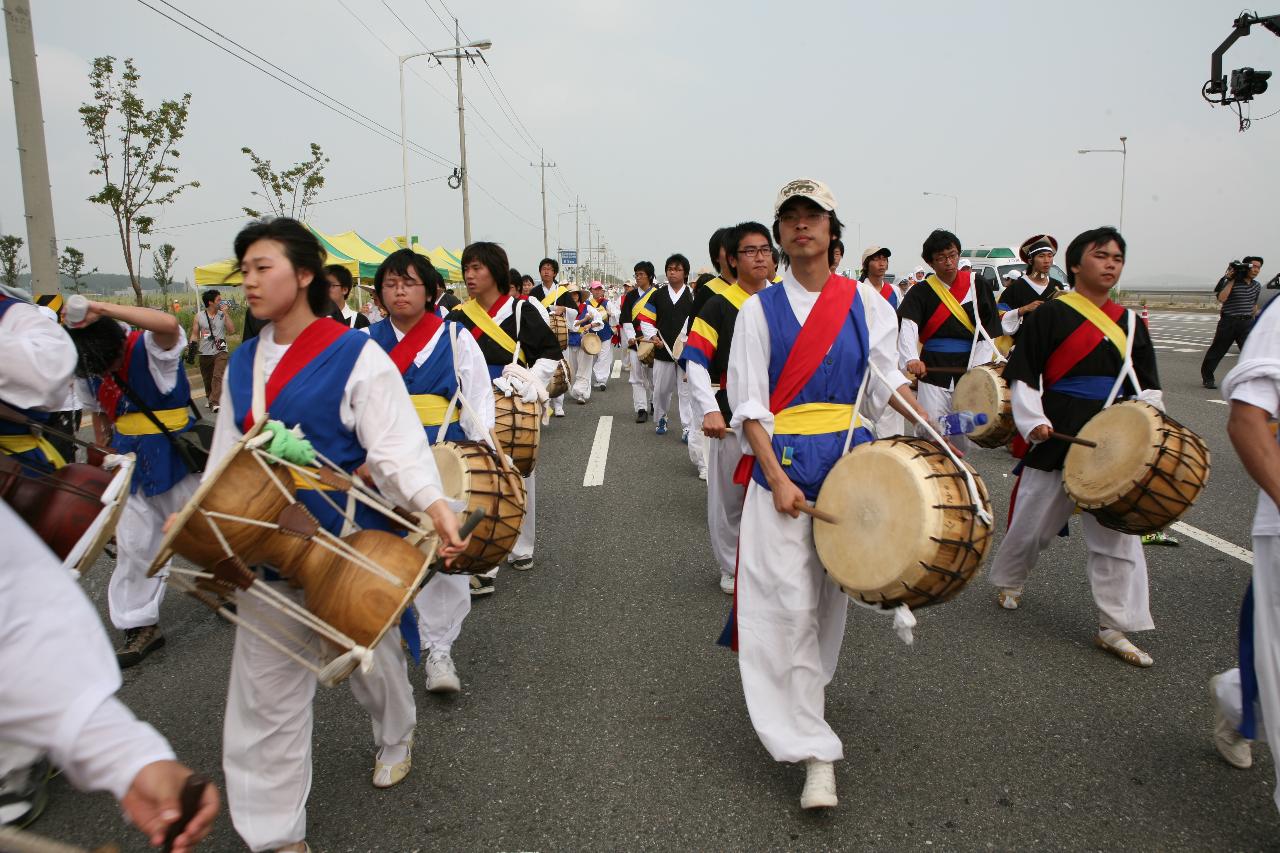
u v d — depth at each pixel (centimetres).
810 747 274
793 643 283
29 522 243
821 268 299
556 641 425
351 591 212
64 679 126
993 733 327
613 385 1680
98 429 433
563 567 540
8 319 262
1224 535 571
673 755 316
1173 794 285
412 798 293
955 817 275
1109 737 322
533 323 516
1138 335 395
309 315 244
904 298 688
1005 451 872
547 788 297
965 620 440
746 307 298
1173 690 359
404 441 237
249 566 223
